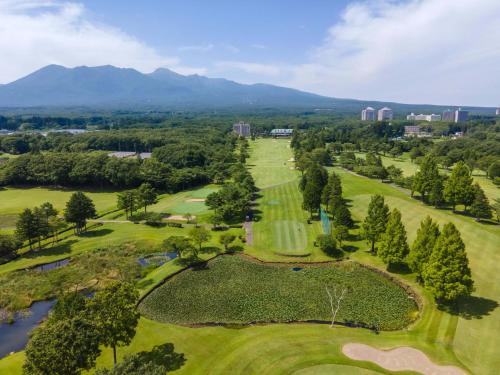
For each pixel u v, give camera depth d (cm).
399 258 6291
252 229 8819
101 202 11669
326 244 7200
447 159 16050
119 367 2925
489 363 4044
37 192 12912
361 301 5675
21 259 7350
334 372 3931
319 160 17188
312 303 5650
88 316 3734
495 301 5322
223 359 4212
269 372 3969
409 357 4178
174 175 13425
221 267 6919
